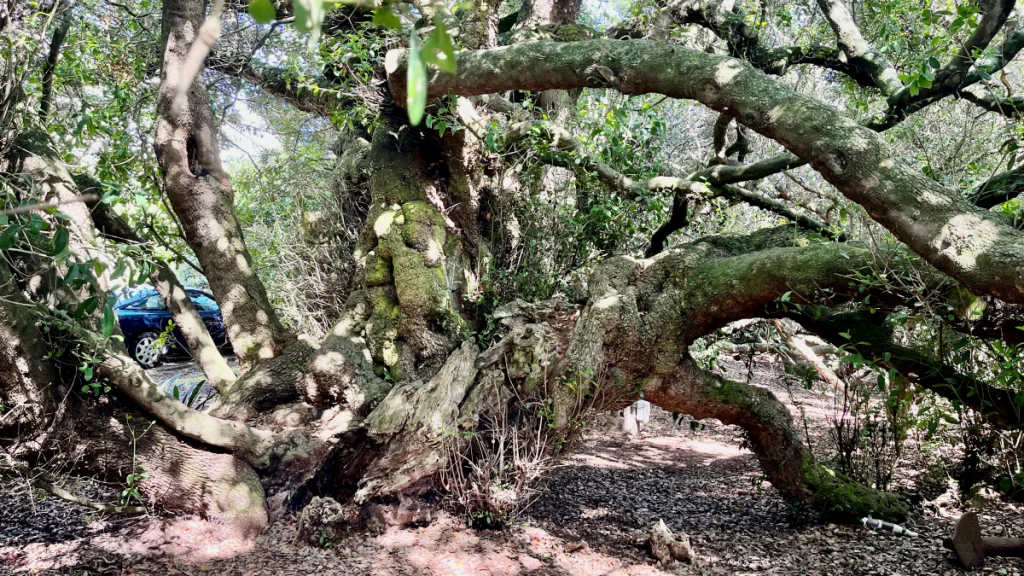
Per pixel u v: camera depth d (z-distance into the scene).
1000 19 5.50
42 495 5.23
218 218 6.63
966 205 3.90
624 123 6.83
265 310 6.72
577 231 7.78
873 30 8.55
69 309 5.27
